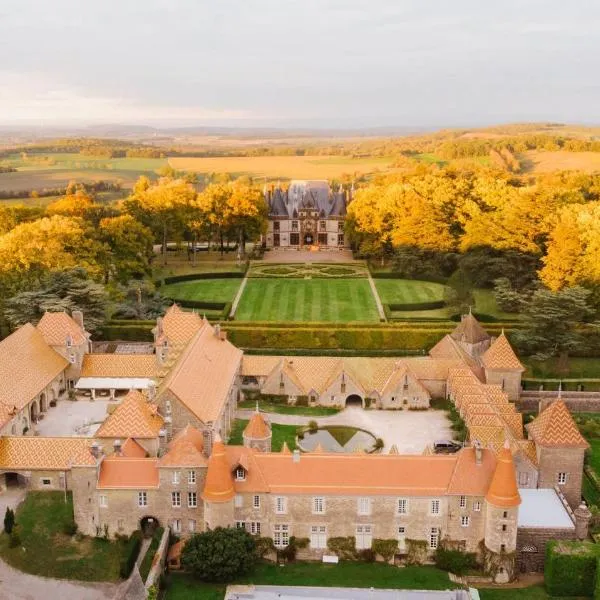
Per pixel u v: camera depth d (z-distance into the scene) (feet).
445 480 281.13
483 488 278.26
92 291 478.18
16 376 372.17
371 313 570.46
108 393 422.82
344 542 284.82
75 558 278.05
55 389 410.52
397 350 480.64
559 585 269.03
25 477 318.04
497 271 589.32
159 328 427.74
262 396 422.00
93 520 288.92
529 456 324.19
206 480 278.46
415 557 285.43
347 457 287.07
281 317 559.79
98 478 286.25
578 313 465.06
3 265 499.51
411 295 621.72
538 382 441.27
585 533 286.87
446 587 270.67
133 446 317.63
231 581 269.85
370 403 415.85
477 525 281.54
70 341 419.95
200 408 340.59
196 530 290.15
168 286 652.48
